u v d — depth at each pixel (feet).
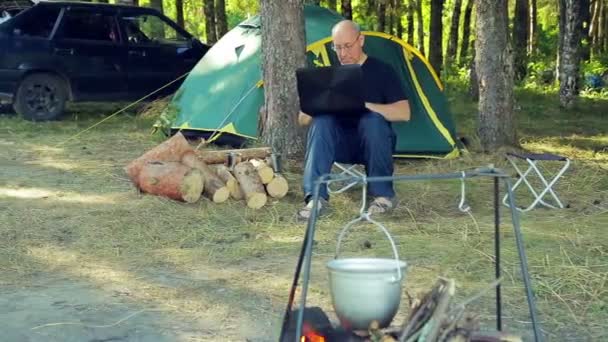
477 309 16.30
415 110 34.01
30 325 15.66
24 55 44.60
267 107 30.19
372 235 21.85
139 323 15.81
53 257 20.06
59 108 45.83
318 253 20.31
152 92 47.03
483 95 35.63
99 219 23.16
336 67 21.99
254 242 21.33
